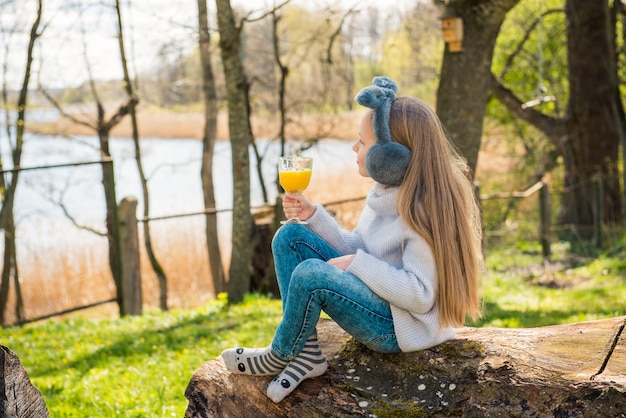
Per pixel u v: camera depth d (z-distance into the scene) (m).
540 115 12.66
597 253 10.95
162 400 4.23
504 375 2.58
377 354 2.89
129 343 5.88
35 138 10.80
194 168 21.11
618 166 12.63
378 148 2.70
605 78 12.33
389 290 2.60
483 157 16.77
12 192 9.19
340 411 2.67
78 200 15.48
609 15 12.07
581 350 2.69
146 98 11.51
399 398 2.68
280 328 2.71
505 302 7.46
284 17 11.89
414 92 15.54
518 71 14.74
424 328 2.73
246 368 2.89
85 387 4.62
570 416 2.37
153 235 10.38
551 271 9.74
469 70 7.60
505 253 11.44
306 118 12.95
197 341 5.71
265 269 8.45
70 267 9.73
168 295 9.90
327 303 2.62
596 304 7.07
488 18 7.40
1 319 9.14
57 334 6.39
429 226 2.66
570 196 12.62
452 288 2.67
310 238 2.89
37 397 2.70
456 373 2.67
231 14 7.46
